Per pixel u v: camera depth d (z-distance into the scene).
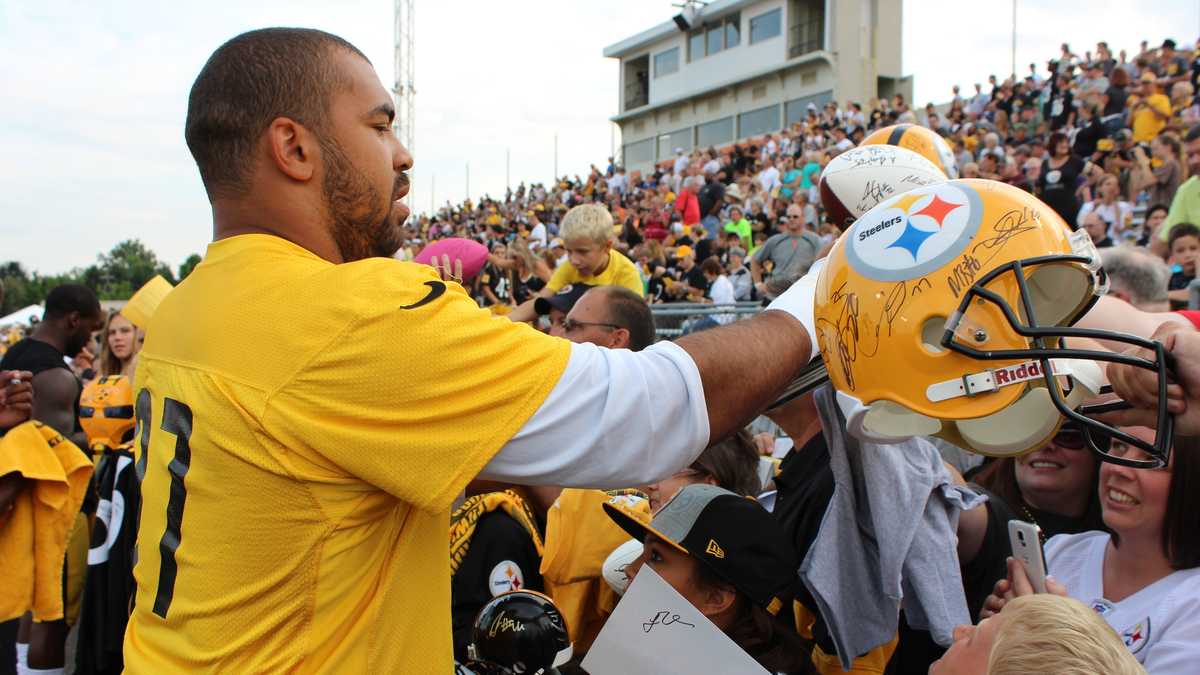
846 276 1.16
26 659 4.44
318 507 1.13
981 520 2.17
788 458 2.33
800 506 2.12
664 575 1.92
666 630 1.68
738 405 1.22
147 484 1.30
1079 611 1.33
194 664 1.19
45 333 4.45
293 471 1.12
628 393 1.13
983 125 15.70
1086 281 1.14
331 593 1.14
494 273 7.92
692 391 1.16
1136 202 8.70
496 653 1.67
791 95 30.88
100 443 4.57
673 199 18.02
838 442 1.93
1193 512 1.83
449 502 1.10
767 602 1.85
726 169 19.12
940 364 1.07
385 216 1.32
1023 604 1.38
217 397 1.16
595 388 1.13
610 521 2.47
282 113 1.24
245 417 1.13
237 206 1.28
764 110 31.84
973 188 1.14
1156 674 1.74
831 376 1.21
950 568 1.95
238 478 1.15
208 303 1.23
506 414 1.11
